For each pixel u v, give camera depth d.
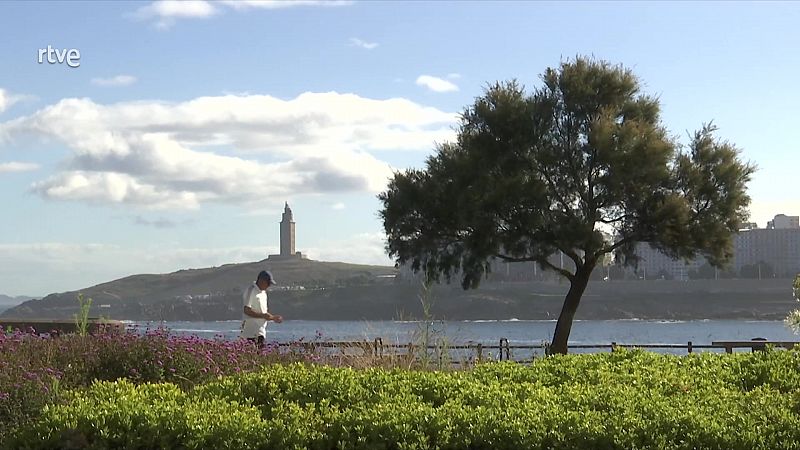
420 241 30.52
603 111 29.59
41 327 16.03
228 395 6.83
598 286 130.88
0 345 10.49
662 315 122.31
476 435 5.73
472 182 29.88
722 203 29.23
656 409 6.11
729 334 77.94
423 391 6.87
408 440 5.71
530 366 8.78
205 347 10.96
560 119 30.41
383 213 31.27
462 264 30.34
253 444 5.73
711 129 30.12
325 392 6.73
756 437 5.67
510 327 75.44
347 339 12.75
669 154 28.97
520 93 30.86
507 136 30.08
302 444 5.72
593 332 80.88
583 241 28.30
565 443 5.64
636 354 9.34
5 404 7.78
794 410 6.45
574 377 8.00
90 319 16.31
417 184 31.00
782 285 129.75
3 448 5.96
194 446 5.73
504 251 29.84
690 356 9.12
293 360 11.64
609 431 5.68
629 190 29.03
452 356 11.96
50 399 8.02
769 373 8.03
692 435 5.67
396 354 11.41
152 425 5.85
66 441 5.83
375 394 6.68
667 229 28.69
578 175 29.39
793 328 18.61
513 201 28.50
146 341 10.69
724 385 7.72
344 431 5.79
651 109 30.72
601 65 30.58
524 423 5.79
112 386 6.86
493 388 6.96
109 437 5.85
